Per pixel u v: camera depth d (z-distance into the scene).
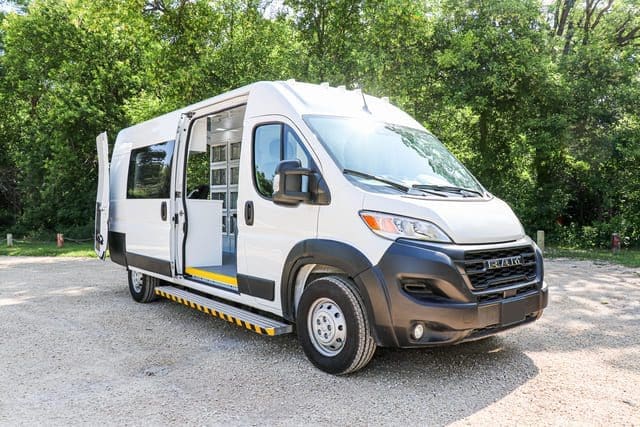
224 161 8.02
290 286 4.54
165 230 6.34
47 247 17.59
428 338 3.77
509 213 4.55
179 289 6.57
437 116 15.56
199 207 6.45
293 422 3.37
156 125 6.98
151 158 6.91
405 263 3.74
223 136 7.93
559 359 4.60
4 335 5.59
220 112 5.90
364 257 3.91
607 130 14.40
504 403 3.65
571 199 16.55
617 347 4.96
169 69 16.19
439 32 14.65
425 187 4.38
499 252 4.06
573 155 15.04
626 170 15.34
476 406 3.60
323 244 4.17
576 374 4.22
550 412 3.50
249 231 4.99
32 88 21.16
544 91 14.11
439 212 3.92
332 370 4.19
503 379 4.11
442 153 5.18
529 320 4.30
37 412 3.57
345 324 4.08
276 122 4.81
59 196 21.48
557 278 9.14
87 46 20.48
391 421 3.37
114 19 16.67
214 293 5.59
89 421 3.42
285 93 4.87
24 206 23.75
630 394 3.81
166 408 3.62
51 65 21.16
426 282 3.76
